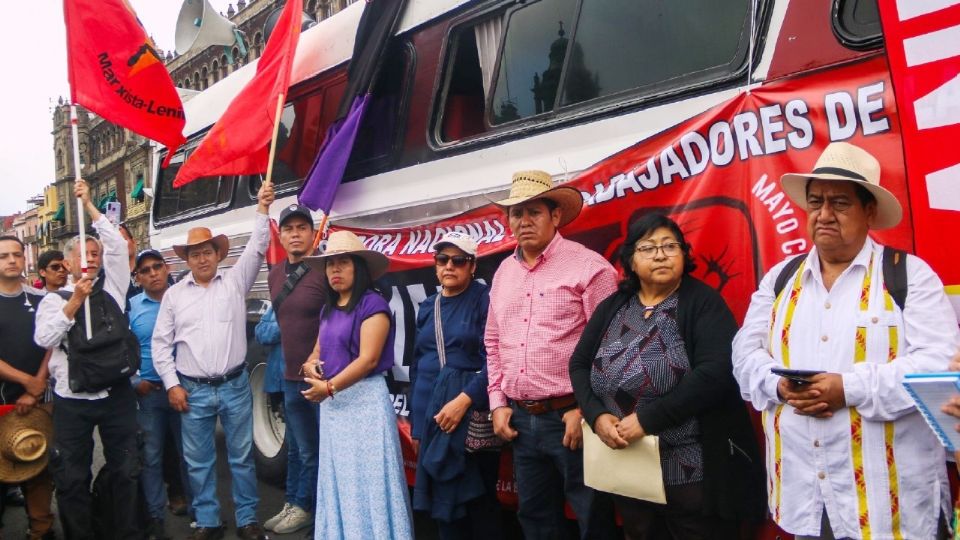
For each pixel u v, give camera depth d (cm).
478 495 332
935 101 221
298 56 578
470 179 405
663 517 267
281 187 593
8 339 446
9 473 435
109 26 473
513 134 382
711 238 291
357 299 359
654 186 312
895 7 229
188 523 511
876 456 203
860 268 216
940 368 194
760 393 227
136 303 502
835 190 216
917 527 199
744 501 248
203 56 3234
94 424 431
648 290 271
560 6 373
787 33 277
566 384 296
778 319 230
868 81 250
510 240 368
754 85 286
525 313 306
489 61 411
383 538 342
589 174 336
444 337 346
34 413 448
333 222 503
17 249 457
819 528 212
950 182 219
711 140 293
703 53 309
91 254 445
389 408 359
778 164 272
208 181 735
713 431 251
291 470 487
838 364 211
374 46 473
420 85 448
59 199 5425
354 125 473
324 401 363
